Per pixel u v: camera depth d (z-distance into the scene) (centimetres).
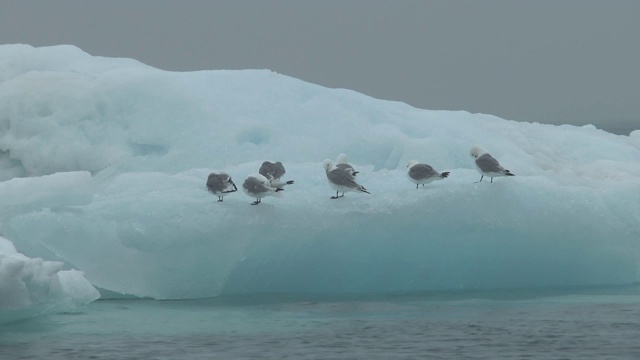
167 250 2405
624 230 2661
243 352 1917
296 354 1906
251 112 3012
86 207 2473
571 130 3472
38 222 2430
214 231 2397
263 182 2419
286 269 2495
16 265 2103
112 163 2869
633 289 2609
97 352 1919
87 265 2441
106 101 2973
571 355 1903
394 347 1956
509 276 2619
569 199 2600
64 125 2953
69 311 2298
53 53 3362
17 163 2973
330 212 2459
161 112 2953
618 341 2003
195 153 2858
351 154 2875
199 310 2306
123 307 2353
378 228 2472
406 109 3167
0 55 3344
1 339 2027
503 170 2512
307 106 3034
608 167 3086
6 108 3002
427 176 2509
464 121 3127
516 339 2022
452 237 2517
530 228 2553
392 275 2552
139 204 2445
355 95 3125
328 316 2236
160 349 1941
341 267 2511
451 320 2194
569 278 2662
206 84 3105
